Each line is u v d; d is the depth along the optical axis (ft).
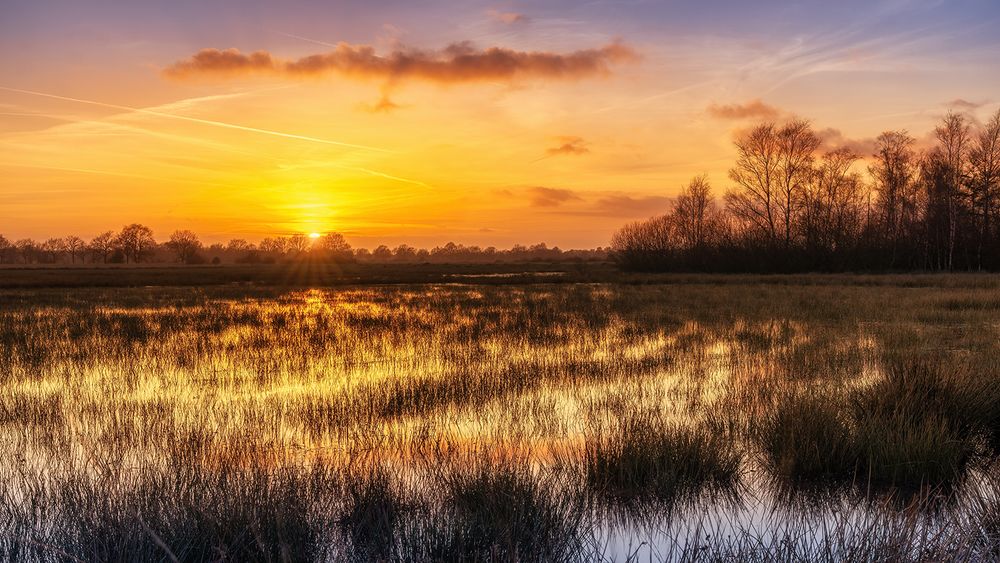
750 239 197.98
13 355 44.57
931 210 175.32
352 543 15.34
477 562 14.20
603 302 88.17
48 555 14.29
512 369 37.09
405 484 19.04
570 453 22.66
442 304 88.48
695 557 13.87
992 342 43.96
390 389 32.40
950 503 17.72
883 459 20.04
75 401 30.96
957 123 174.09
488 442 23.97
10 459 22.02
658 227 234.99
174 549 14.20
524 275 201.36
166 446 23.21
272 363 41.09
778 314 67.92
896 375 27.27
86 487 16.97
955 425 22.59
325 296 112.06
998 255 165.48
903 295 87.61
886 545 13.30
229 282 176.96
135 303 96.84
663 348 46.06
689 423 25.68
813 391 27.96
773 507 18.11
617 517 17.48
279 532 14.26
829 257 182.91
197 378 36.73
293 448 23.35
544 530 15.39
